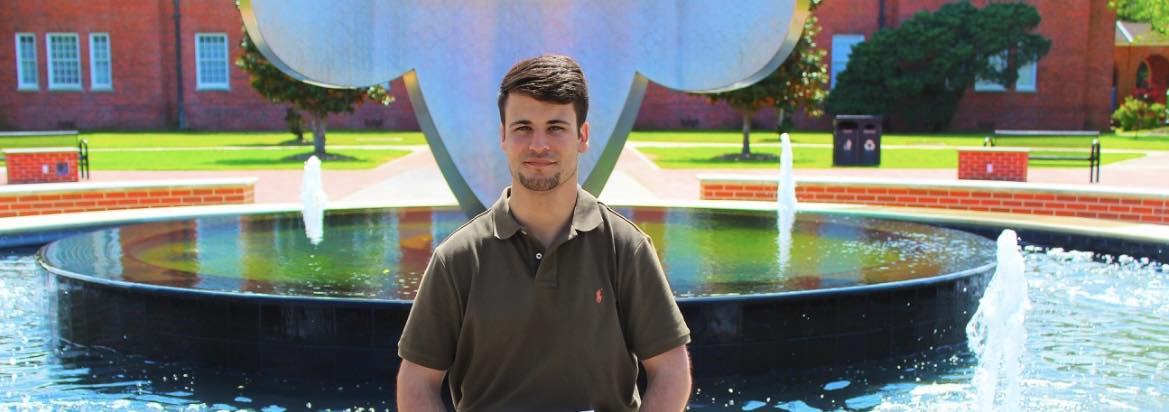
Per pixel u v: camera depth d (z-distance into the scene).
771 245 6.99
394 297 4.79
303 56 7.09
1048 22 35.97
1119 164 19.69
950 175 16.83
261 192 14.19
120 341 5.25
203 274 5.56
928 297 5.31
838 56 37.50
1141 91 44.50
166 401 4.52
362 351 4.70
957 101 35.69
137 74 36.97
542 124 2.12
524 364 2.24
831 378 4.86
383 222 8.29
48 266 5.79
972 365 5.14
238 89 37.09
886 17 37.06
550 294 2.19
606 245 2.23
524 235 2.20
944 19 34.59
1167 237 7.79
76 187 10.42
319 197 9.74
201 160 20.42
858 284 5.17
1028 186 10.45
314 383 4.74
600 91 7.29
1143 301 6.58
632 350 2.30
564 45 7.26
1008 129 36.59
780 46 6.90
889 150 23.77
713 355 4.78
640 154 22.45
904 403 4.52
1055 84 36.22
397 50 7.27
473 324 2.21
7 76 36.75
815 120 36.72
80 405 4.46
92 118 37.12
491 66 7.30
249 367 4.87
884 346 5.17
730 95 20.77
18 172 15.25
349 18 7.15
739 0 7.02
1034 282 7.21
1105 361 5.20
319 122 21.86
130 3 36.66
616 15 7.25
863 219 8.52
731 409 4.44
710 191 12.11
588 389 2.24
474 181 7.34
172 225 7.93
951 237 7.34
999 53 34.59
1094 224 8.64
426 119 7.46
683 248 6.85
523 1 7.24
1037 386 4.78
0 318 6.17
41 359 5.23
